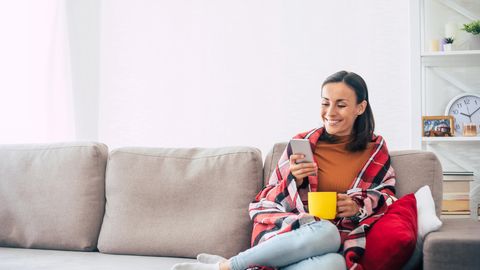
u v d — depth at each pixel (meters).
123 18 3.67
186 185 2.10
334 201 1.74
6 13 3.39
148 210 2.11
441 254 1.43
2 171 2.32
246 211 2.02
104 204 2.22
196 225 2.04
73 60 3.62
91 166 2.21
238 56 3.55
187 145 3.59
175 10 3.63
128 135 3.65
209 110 3.57
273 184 1.98
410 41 3.17
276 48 3.50
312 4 3.46
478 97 3.20
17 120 3.41
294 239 1.65
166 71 3.63
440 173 1.96
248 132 3.52
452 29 3.21
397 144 3.33
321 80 3.44
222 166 2.09
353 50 3.40
